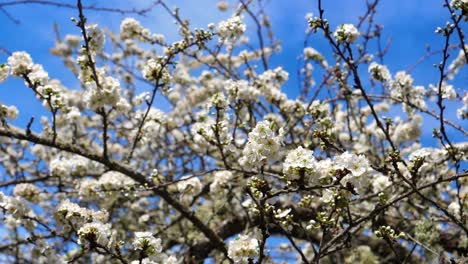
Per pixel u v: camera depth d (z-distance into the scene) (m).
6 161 7.33
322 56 6.29
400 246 6.12
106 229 3.03
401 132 5.61
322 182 2.67
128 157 4.83
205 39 4.15
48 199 6.79
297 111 5.16
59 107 4.15
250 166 2.78
